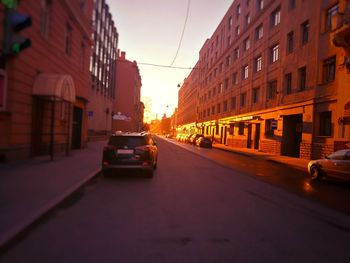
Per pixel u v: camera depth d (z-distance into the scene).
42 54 14.55
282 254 4.84
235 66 44.88
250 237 5.61
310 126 23.38
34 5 13.30
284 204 8.50
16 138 12.62
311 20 24.16
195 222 6.44
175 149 33.66
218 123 53.12
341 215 7.52
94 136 35.53
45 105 15.54
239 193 9.88
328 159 13.24
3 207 6.48
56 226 5.90
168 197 8.84
